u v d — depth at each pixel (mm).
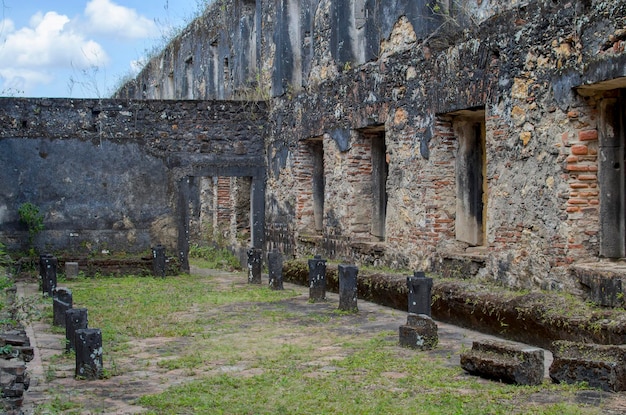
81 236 17031
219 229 22266
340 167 14414
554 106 8820
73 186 17016
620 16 7777
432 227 11484
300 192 16391
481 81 10219
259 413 5996
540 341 8211
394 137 12547
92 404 6395
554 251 8844
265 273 17500
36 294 13586
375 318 10578
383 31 12836
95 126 17141
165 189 17469
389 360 7789
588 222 8609
